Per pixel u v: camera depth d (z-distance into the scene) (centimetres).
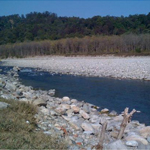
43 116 917
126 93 1662
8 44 7488
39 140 595
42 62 4600
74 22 8744
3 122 646
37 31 8550
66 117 1005
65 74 2866
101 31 7312
